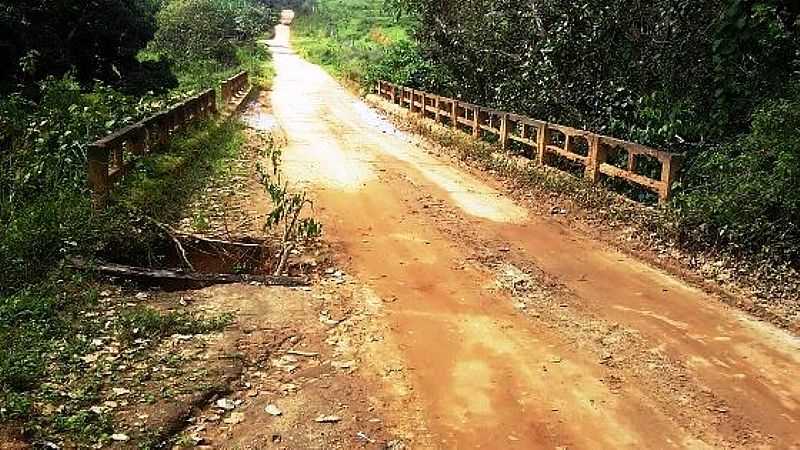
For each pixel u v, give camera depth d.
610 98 12.32
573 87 13.15
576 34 12.69
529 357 5.66
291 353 5.57
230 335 5.76
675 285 7.46
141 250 7.60
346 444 4.37
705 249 8.30
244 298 6.55
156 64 22.17
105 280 6.61
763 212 7.90
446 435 4.52
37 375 4.80
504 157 13.81
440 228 9.39
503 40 15.67
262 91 31.30
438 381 5.22
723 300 7.06
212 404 4.73
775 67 10.09
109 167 8.45
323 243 8.50
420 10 19.92
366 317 6.34
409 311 6.53
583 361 5.62
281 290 6.86
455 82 20.17
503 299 6.90
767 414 4.90
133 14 19.50
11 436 4.07
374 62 34.34
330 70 44.72
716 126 10.40
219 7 42.97
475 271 7.71
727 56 10.18
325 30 65.38
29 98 13.77
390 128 20.66
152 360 5.23
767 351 5.90
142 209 8.19
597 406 4.94
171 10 37.62
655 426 4.71
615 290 7.25
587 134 11.20
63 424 4.27
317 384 5.10
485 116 16.09
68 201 7.82
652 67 11.94
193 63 32.41
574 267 7.96
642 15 11.95
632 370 5.49
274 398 4.88
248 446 4.29
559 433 4.59
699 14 11.07
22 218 7.17
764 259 7.81
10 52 15.03
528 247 8.66
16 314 5.56
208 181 11.23
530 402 4.96
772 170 8.26
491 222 9.78
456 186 12.10
